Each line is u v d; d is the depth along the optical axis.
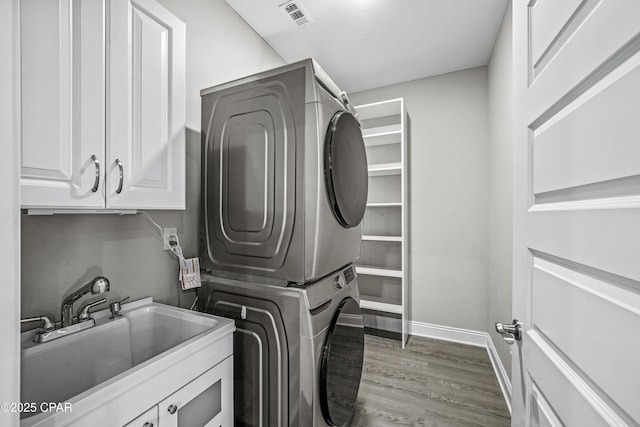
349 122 1.47
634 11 0.42
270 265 1.29
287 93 1.26
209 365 1.01
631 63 0.43
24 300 0.98
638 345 0.41
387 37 2.29
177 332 1.22
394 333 2.98
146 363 0.81
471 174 2.75
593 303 0.51
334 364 1.31
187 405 0.92
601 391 0.49
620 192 0.45
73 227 1.11
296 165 1.23
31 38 0.75
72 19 0.84
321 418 1.23
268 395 1.26
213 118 1.49
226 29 1.91
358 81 3.04
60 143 0.81
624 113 0.44
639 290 0.41
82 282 1.14
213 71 1.80
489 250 2.57
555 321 0.64
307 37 2.29
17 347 0.45
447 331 2.83
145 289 1.39
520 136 0.85
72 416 0.63
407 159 2.95
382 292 3.13
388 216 3.10
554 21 0.65
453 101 2.84
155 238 1.44
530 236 0.77
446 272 2.85
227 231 1.43
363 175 1.67
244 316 1.34
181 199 1.21
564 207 0.61
